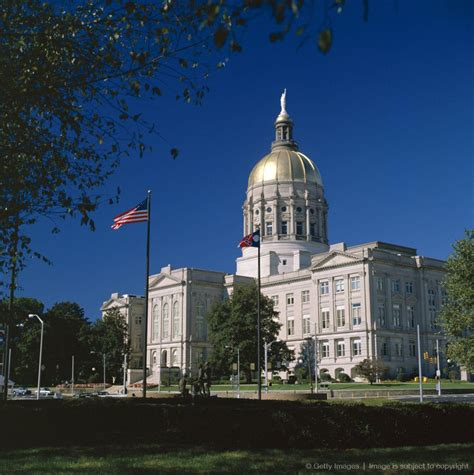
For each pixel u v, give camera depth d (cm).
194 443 2264
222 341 10431
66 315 14325
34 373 13362
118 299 16750
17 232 2170
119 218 4575
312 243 14888
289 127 16612
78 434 2420
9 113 1897
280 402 2981
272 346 10469
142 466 1755
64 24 1900
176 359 14125
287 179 15238
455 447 2200
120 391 11119
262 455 1970
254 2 683
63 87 1950
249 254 15188
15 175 2042
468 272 4331
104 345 13725
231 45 861
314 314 12456
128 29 1934
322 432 2209
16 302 13400
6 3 1872
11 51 1884
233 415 2277
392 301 11788
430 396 7175
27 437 2352
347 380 10888
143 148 2070
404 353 11669
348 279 11931
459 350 4431
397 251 12825
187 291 14175
